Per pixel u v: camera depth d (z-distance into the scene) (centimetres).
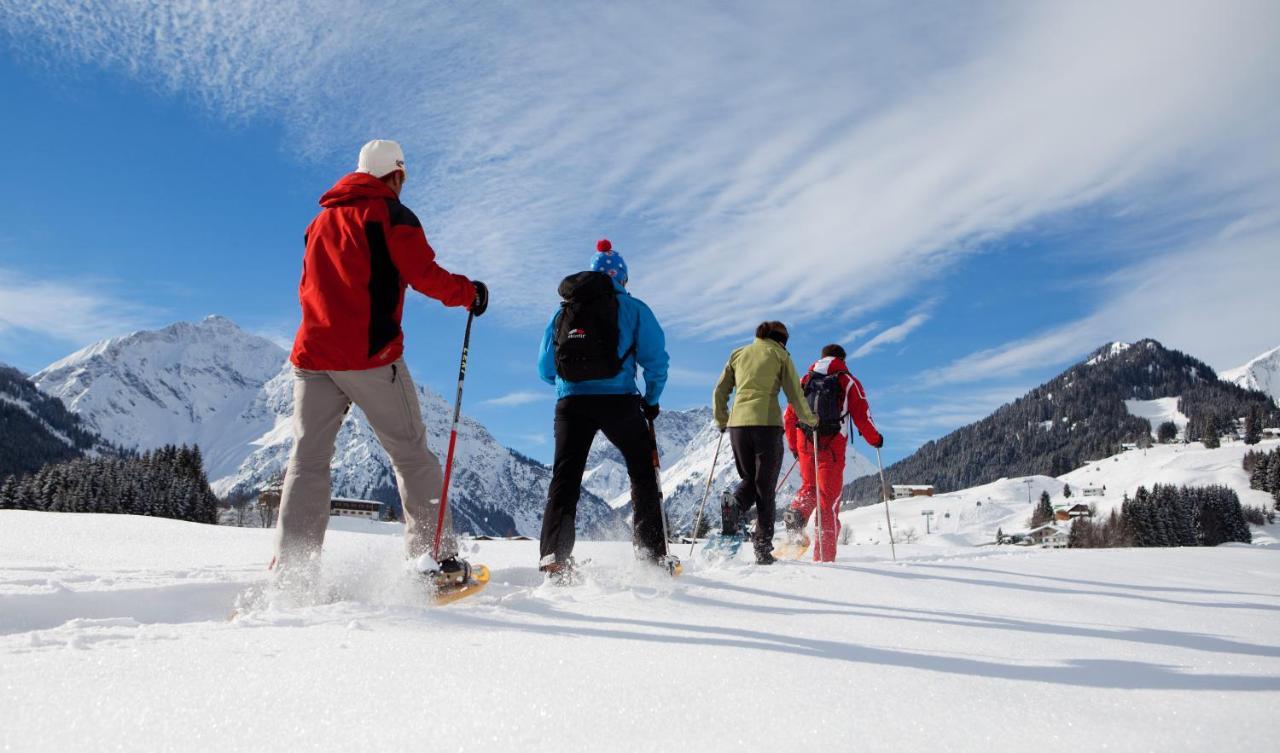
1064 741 129
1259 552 624
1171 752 123
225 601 304
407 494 308
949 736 132
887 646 216
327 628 218
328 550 344
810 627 246
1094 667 191
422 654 187
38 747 122
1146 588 384
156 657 177
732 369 538
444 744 127
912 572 409
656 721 140
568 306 390
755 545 495
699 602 295
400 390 304
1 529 587
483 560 457
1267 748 125
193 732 130
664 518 382
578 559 413
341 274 293
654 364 398
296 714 140
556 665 179
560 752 124
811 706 149
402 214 304
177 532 626
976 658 201
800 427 588
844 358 599
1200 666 193
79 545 503
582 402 380
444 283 313
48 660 172
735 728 136
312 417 297
